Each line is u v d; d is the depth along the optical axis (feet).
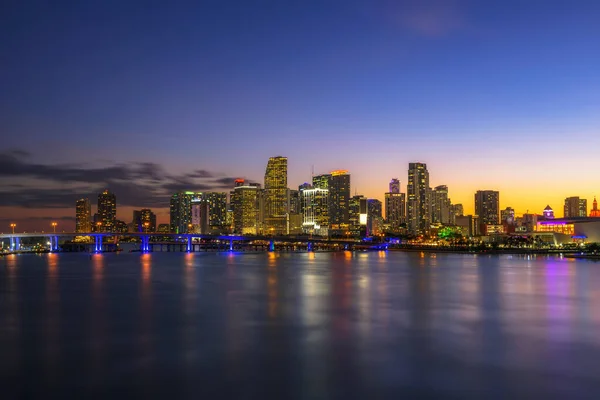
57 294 445.37
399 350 234.58
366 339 256.93
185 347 241.14
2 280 583.99
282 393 180.04
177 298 416.05
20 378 196.13
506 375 197.88
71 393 180.65
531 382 189.88
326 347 240.53
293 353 229.86
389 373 200.85
